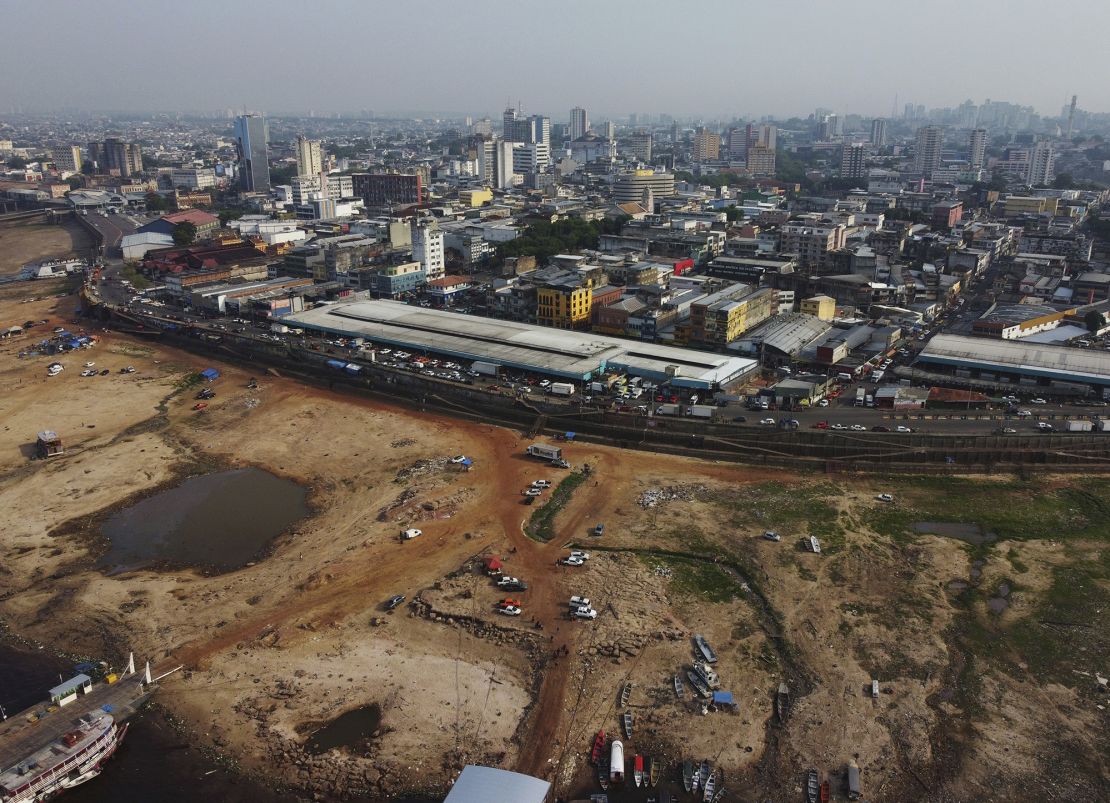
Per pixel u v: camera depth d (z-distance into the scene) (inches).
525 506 5462.6
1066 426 6141.7
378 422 7126.0
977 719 3521.2
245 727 3565.5
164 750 3449.8
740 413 6599.4
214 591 4598.9
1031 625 4119.1
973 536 4992.6
